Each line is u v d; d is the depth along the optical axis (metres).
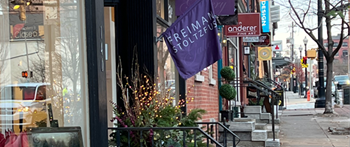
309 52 26.70
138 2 6.14
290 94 62.31
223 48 13.37
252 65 21.20
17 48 3.90
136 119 5.34
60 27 4.09
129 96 6.02
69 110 4.06
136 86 5.74
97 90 4.06
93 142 4.03
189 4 7.48
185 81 8.26
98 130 4.05
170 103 5.81
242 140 10.32
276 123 15.80
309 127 14.57
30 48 3.97
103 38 4.23
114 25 6.35
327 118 17.80
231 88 10.62
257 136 10.27
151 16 6.10
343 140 11.28
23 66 3.91
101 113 4.10
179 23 5.89
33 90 3.93
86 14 4.07
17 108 3.82
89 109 4.04
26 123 3.86
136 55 6.05
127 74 6.11
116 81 6.16
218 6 8.12
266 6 19.25
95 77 4.06
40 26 4.02
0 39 3.80
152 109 5.40
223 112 11.20
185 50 5.86
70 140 3.88
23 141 3.76
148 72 6.02
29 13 3.99
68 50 4.08
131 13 6.15
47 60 4.05
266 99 15.69
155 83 5.93
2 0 3.83
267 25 19.27
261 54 21.36
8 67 3.83
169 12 7.90
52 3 4.09
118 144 4.86
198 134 6.04
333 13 15.03
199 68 5.89
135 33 6.10
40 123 3.94
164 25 7.39
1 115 3.72
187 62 5.85
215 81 11.91
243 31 11.95
